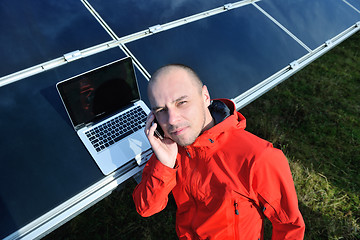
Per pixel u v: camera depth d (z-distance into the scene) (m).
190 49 1.35
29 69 1.10
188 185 0.77
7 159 0.88
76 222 1.49
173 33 1.39
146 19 1.42
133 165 0.97
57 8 1.35
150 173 0.81
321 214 1.64
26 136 0.94
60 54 1.19
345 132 2.12
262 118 2.14
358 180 1.84
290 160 1.88
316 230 1.58
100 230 1.50
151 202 0.83
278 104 2.26
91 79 0.94
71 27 1.29
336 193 1.75
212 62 1.33
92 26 1.33
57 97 1.06
